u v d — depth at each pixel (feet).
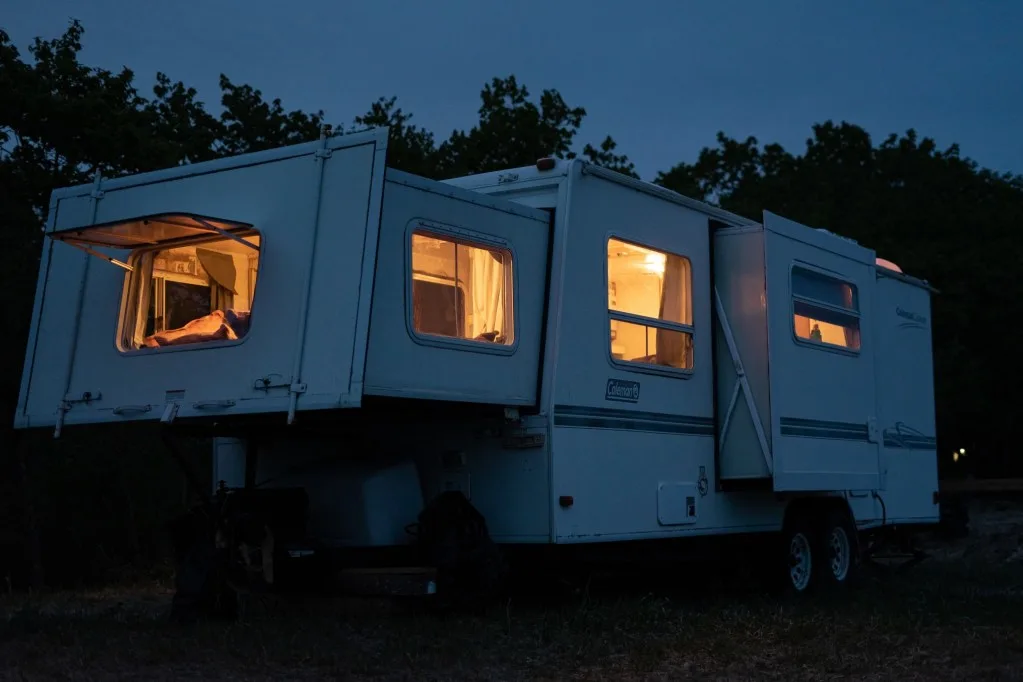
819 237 38.32
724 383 35.24
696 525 33.65
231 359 25.85
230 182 26.94
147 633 25.52
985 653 25.61
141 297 28.19
